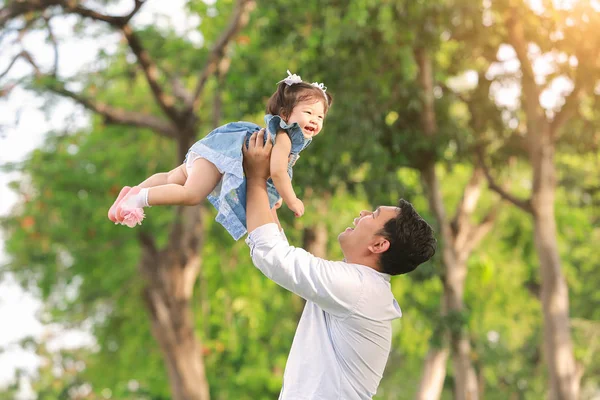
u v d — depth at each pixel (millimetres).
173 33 20844
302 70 18062
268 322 25812
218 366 26141
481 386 33656
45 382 25688
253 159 4648
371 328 4641
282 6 18188
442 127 18625
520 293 28500
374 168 17797
